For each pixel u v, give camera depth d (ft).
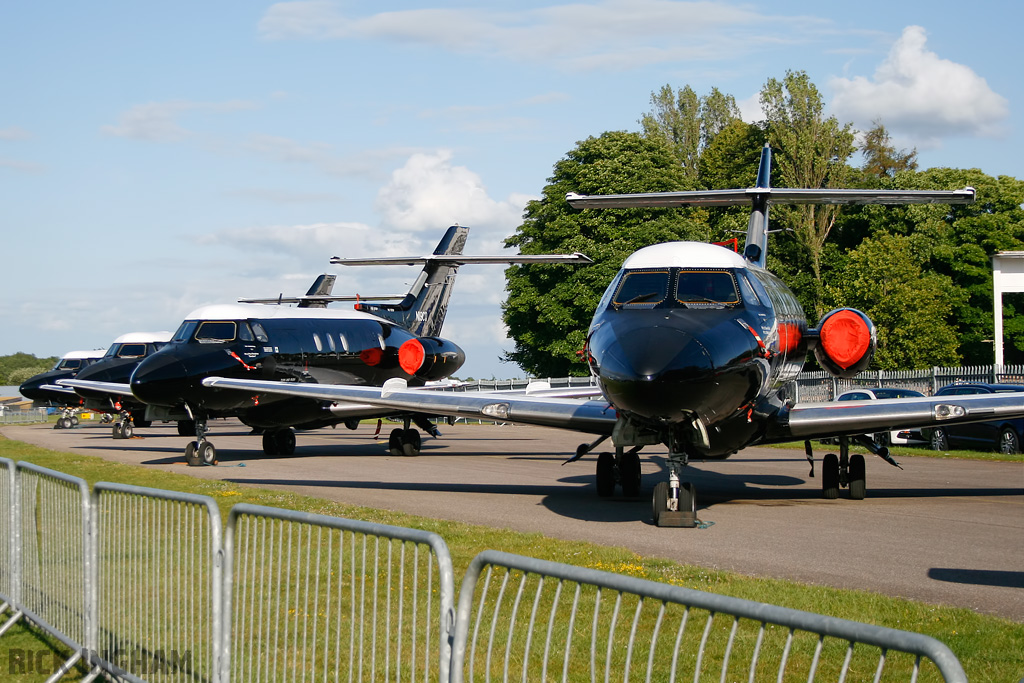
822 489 47.34
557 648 19.40
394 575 22.74
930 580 26.20
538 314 153.99
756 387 36.63
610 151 158.92
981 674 17.62
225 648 16.99
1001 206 181.98
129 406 107.14
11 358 563.89
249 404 69.21
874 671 18.03
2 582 26.30
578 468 64.90
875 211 187.83
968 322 174.09
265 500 43.80
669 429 35.91
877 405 42.16
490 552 12.57
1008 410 39.96
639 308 37.50
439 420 150.00
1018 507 42.32
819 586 25.07
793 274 190.19
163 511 18.69
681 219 150.20
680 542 32.68
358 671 15.51
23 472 25.18
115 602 20.27
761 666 18.31
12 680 20.63
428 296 96.68
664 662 18.60
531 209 159.63
